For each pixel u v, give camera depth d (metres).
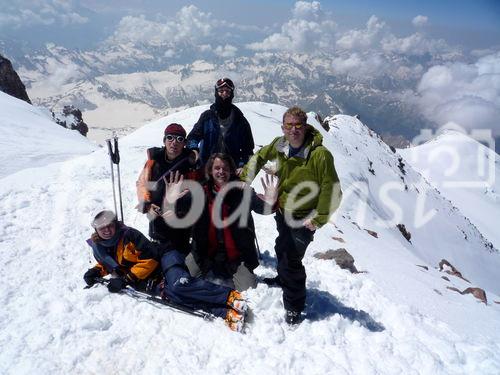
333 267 6.91
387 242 15.71
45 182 9.47
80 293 5.52
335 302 5.78
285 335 4.95
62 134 24.30
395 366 4.56
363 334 5.04
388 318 5.61
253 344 4.75
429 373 4.51
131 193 9.31
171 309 5.24
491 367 4.64
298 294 4.99
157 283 5.61
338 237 10.07
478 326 6.46
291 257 4.91
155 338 4.77
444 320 6.28
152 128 26.97
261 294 5.55
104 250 5.60
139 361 4.45
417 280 8.53
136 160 12.15
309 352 4.69
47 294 5.43
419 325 5.44
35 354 4.45
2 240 6.66
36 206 8.05
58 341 4.64
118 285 5.43
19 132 19.53
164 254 5.51
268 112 39.56
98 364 4.39
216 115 6.34
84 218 7.85
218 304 5.16
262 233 8.35
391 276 8.04
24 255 6.32
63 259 6.36
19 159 13.21
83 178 9.99
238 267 5.79
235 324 4.91
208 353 4.61
